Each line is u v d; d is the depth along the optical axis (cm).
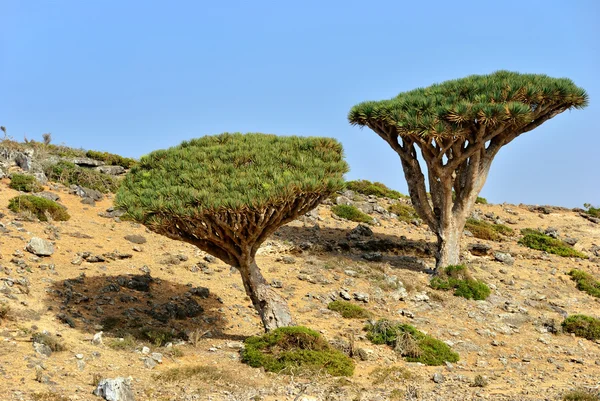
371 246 2742
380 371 1490
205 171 1573
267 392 1234
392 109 2364
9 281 1605
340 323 1853
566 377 1592
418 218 3484
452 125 2261
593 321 2128
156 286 1925
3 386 1044
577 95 2377
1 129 3125
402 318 1983
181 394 1177
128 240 2309
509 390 1376
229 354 1509
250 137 1789
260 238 1652
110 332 1519
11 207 2236
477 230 3328
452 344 1823
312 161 1647
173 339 1566
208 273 2145
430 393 1307
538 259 3009
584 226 3934
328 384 1337
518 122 2331
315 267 2316
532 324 2131
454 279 2341
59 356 1269
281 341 1515
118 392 1084
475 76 2509
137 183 1628
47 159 3023
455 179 2591
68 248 2041
